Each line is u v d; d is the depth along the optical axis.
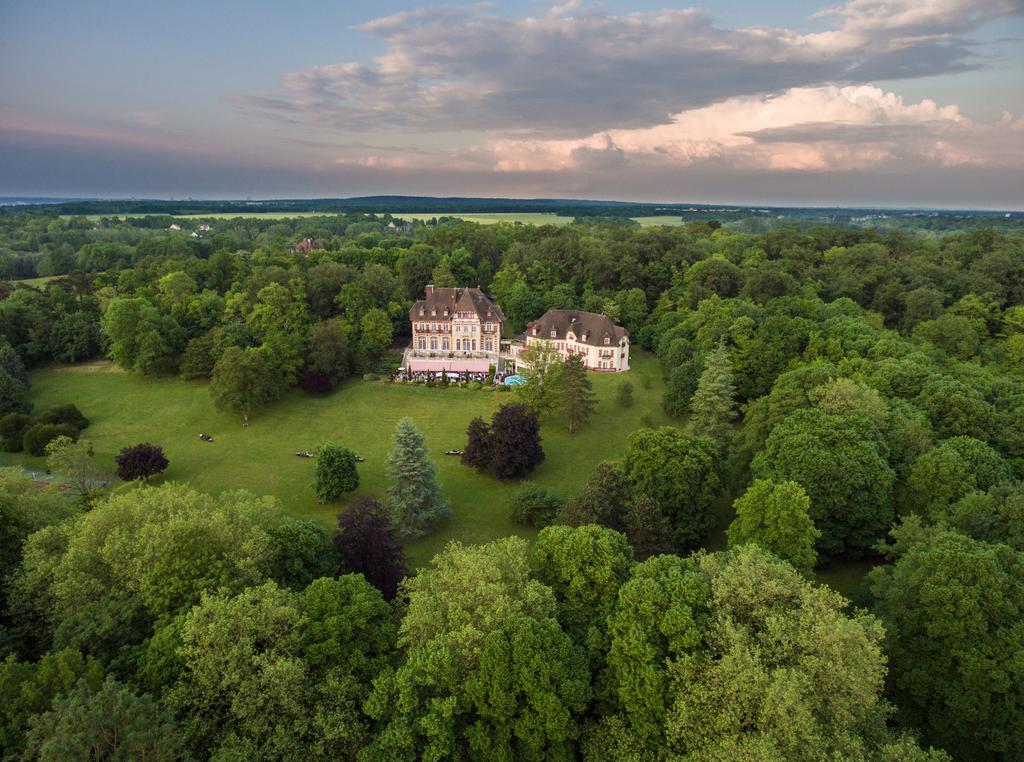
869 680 35.22
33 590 46.12
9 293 152.38
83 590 43.81
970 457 64.19
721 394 96.94
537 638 36.94
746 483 75.56
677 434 74.19
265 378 114.12
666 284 170.62
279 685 35.28
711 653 37.19
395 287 161.00
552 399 110.56
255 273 153.75
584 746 37.50
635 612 39.69
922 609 43.56
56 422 106.38
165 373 132.12
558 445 104.06
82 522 52.16
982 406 74.44
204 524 48.66
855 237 197.75
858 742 32.91
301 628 40.41
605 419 113.38
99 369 134.50
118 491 86.62
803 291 142.75
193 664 36.84
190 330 139.25
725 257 178.25
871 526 63.59
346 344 130.50
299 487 91.50
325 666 38.72
